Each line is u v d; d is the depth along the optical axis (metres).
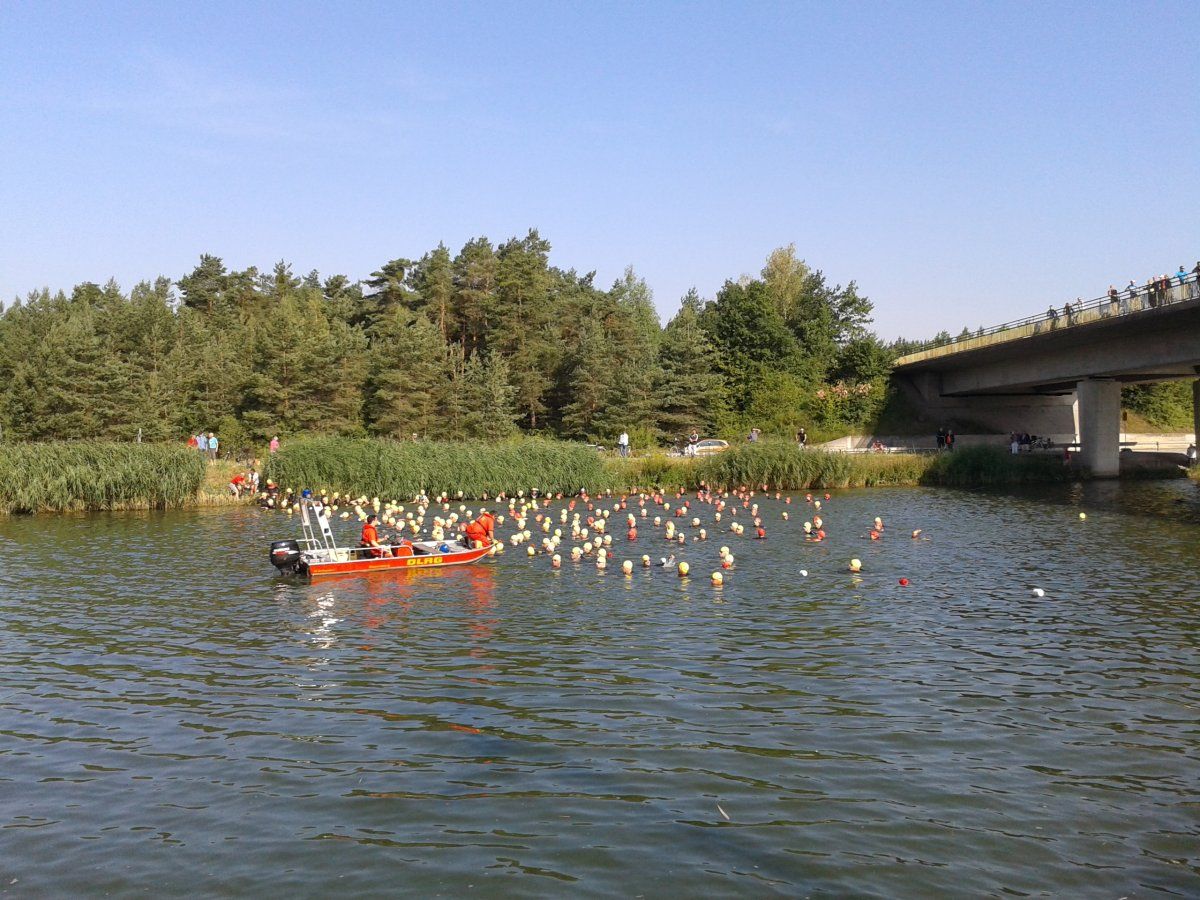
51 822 12.02
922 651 19.92
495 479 55.25
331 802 12.50
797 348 107.38
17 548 36.34
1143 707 16.11
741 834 11.48
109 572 30.67
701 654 19.81
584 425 87.00
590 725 15.37
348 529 42.66
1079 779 13.09
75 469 49.59
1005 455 67.19
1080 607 24.19
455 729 15.24
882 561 32.06
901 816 11.95
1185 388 111.94
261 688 17.59
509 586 27.92
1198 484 63.16
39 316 120.12
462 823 11.83
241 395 81.81
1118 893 10.09
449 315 102.88
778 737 14.76
